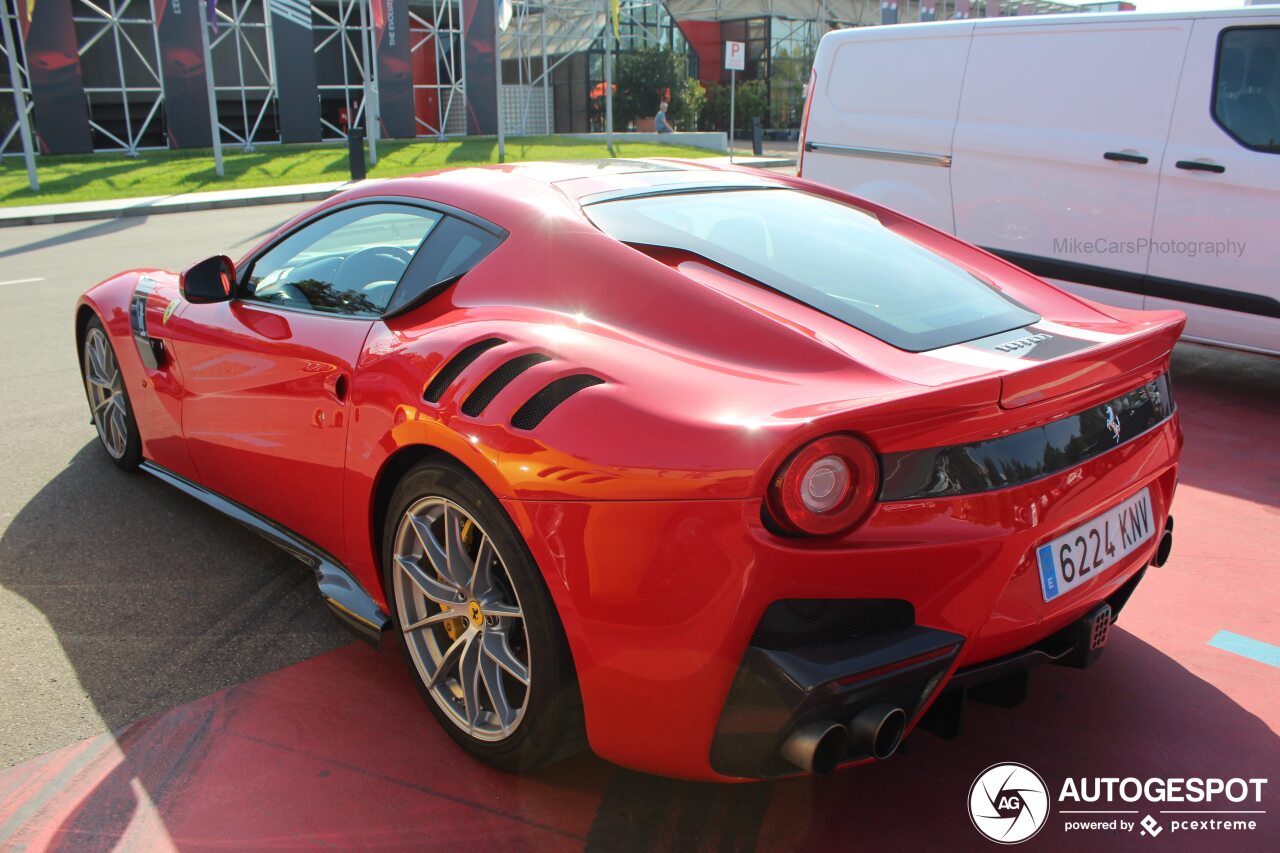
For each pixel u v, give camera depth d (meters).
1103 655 2.74
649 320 2.06
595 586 1.79
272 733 2.34
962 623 1.82
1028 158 5.66
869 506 1.71
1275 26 4.77
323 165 21.80
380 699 2.49
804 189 2.97
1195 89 5.05
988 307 2.37
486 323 2.19
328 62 28.33
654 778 2.19
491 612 2.09
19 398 5.05
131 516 3.58
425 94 30.66
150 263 9.63
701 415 1.75
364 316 2.56
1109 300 5.52
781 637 1.71
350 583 2.64
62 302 7.68
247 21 26.17
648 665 1.78
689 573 1.70
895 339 2.05
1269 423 4.91
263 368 2.76
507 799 2.12
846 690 1.70
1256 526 3.63
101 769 2.20
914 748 2.32
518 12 30.97
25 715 2.40
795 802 2.12
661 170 2.90
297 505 2.76
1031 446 1.89
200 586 3.07
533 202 2.43
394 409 2.22
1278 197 4.79
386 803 2.10
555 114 36.53
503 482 1.90
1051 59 5.56
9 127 22.86
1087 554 2.05
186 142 24.66
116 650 2.70
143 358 3.46
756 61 35.50
